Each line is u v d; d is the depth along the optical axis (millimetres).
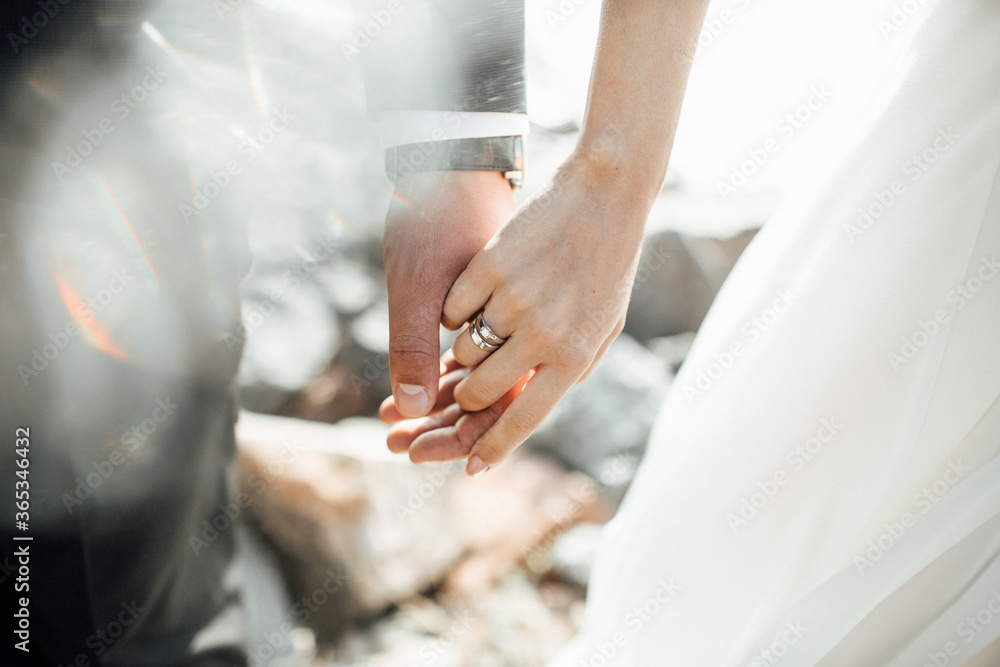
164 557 387
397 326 418
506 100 427
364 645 558
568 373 404
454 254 417
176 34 354
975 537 370
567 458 751
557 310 391
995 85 358
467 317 406
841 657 389
